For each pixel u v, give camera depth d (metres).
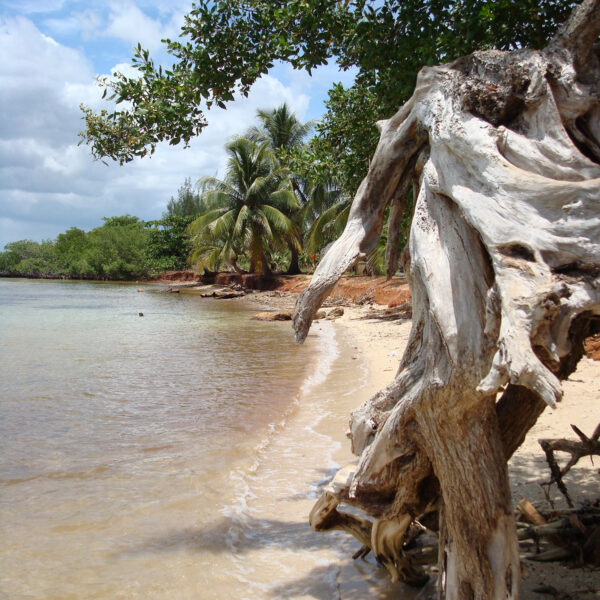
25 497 6.91
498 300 2.87
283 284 44.66
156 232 71.69
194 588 4.92
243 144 46.31
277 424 9.80
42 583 5.05
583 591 3.97
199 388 12.87
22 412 10.88
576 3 5.00
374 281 32.03
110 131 6.01
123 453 8.47
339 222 35.88
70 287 63.41
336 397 11.58
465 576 3.28
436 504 3.90
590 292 2.65
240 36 5.95
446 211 3.44
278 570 5.15
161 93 5.91
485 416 3.18
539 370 2.42
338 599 4.61
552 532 4.43
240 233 45.81
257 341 20.56
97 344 20.23
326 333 21.94
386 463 3.63
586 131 3.33
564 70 3.31
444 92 3.64
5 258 97.62
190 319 29.03
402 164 4.07
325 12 5.80
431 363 3.24
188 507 6.56
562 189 2.87
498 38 5.38
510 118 3.46
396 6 5.55
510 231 2.90
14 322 27.91
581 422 7.53
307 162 17.00
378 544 4.11
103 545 5.72
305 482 7.20
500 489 3.18
